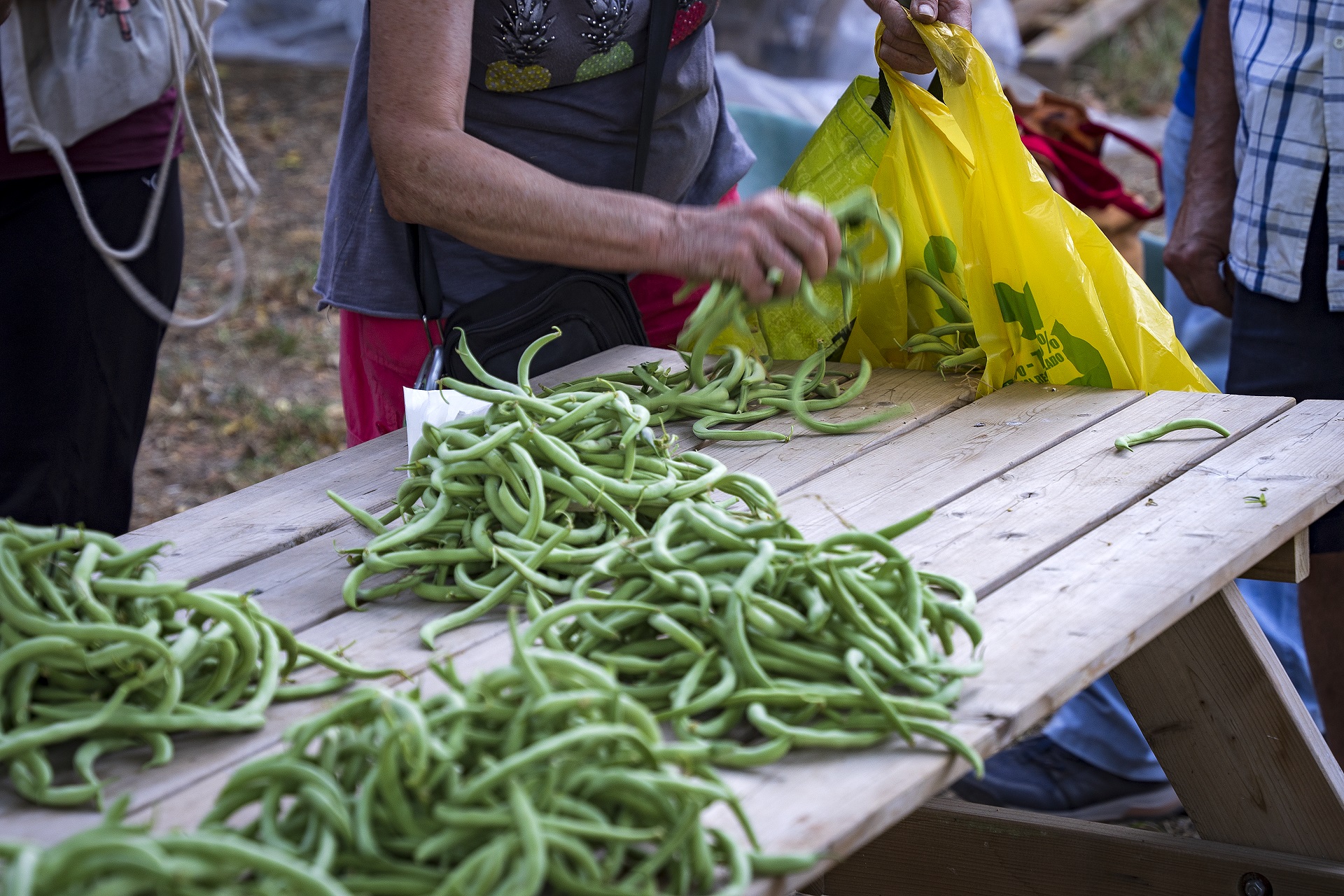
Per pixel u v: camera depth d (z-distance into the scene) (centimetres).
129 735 104
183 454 396
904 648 108
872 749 100
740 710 102
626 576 120
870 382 195
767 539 116
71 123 220
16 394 233
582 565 127
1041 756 248
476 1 176
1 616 105
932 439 170
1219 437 163
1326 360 218
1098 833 171
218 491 373
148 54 227
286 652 117
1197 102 243
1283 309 220
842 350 209
